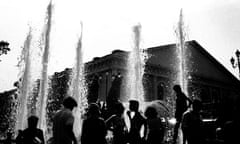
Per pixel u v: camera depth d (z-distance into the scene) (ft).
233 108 18.19
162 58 164.25
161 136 23.85
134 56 86.74
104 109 40.45
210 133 30.89
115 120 23.22
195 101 23.91
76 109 54.08
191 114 23.56
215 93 192.65
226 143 16.34
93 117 19.30
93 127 18.83
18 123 63.16
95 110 19.48
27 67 68.08
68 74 132.87
